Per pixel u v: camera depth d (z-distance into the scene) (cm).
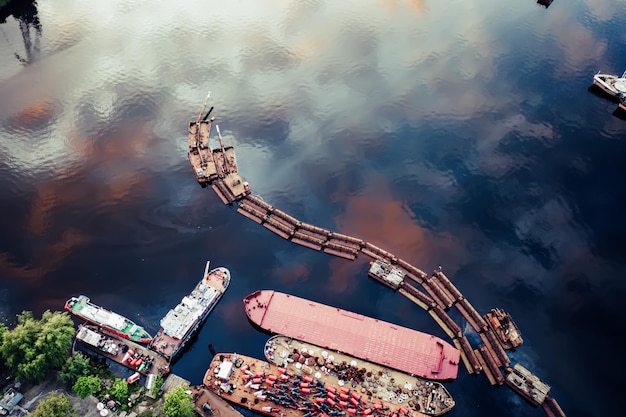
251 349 16950
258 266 19088
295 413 15175
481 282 18850
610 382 16512
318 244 19675
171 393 14712
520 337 17138
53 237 19812
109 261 19188
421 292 18525
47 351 15275
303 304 17812
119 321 16962
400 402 15525
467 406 15812
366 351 16650
